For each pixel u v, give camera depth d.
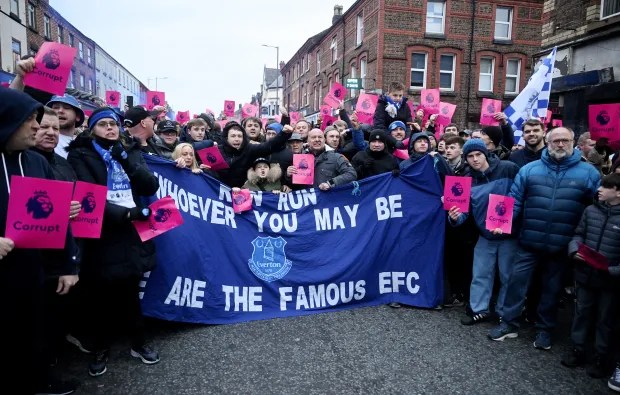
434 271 4.66
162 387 3.05
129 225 3.25
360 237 4.72
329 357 3.53
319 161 5.17
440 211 4.73
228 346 3.69
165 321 4.16
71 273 2.84
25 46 19.62
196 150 5.07
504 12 19.45
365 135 6.84
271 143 4.90
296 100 36.03
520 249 3.92
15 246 2.17
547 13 11.66
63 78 3.22
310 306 4.50
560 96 11.02
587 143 5.90
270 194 4.60
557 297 3.76
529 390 3.13
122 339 3.81
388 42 18.55
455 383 3.19
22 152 2.41
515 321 4.00
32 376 2.40
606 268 3.15
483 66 19.56
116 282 3.15
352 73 22.38
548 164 3.76
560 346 3.88
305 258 4.57
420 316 4.45
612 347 3.82
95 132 3.23
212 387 3.07
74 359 3.45
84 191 2.88
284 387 3.08
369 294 4.70
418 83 19.09
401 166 5.29
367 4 19.77
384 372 3.31
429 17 18.89
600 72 9.64
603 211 3.36
